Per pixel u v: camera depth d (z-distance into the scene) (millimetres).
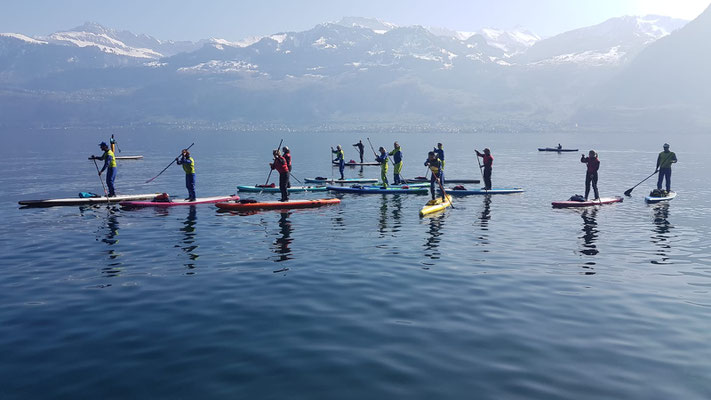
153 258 11461
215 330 7164
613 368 5949
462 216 17359
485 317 7684
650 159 52125
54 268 10609
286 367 5969
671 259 11281
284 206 19453
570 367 5980
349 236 13969
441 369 5926
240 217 17234
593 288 9125
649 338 6852
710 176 32312
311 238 13711
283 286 9289
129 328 7254
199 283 9492
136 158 55062
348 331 7125
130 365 6047
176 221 16438
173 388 5473
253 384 5547
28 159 52062
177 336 6949
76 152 67062
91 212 18312
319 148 82125
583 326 7305
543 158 54906
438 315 7773
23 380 5680
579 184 28453
